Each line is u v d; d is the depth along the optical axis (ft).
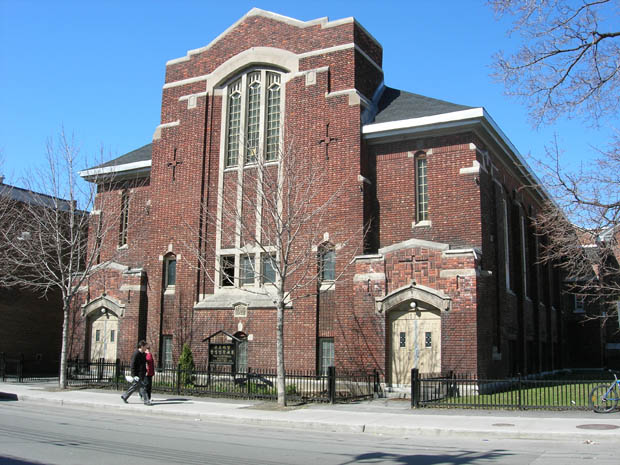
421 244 74.49
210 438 44.27
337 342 77.61
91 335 99.55
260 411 58.18
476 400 63.87
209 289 89.61
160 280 93.30
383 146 83.71
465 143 78.74
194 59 97.55
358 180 80.84
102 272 98.63
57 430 46.19
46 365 117.80
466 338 70.23
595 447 39.91
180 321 89.92
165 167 95.71
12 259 98.99
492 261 81.00
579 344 146.61
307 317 80.59
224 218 89.51
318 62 87.51
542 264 114.52
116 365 80.48
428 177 80.33
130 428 48.78
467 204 77.20
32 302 116.26
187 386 76.33
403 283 74.64
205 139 93.56
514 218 95.61
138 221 100.58
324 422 50.39
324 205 74.69
